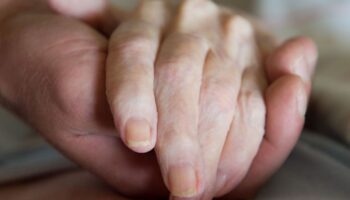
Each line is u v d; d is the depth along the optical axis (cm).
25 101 38
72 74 34
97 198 37
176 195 30
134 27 37
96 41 37
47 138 37
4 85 40
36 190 40
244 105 36
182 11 43
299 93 36
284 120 36
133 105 31
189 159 31
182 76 34
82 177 41
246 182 38
